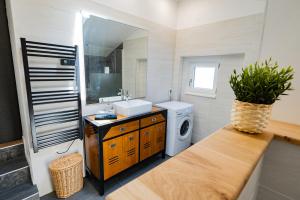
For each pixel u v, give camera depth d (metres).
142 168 2.45
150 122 2.33
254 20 2.28
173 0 3.03
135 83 2.70
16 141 2.03
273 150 0.98
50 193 1.87
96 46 2.12
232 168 0.60
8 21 1.77
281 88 0.84
